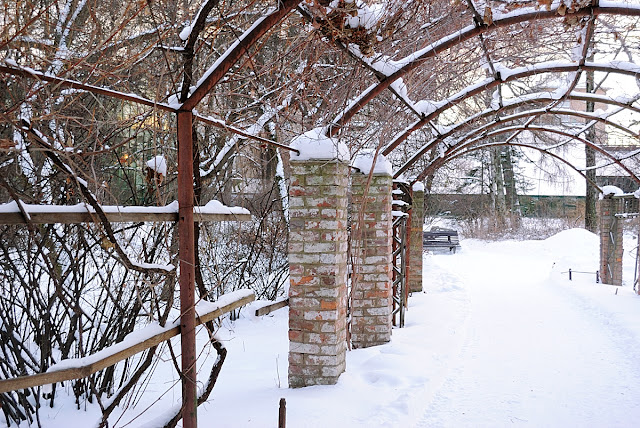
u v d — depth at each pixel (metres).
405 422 4.28
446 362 6.21
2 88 3.16
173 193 5.48
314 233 5.02
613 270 12.86
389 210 6.91
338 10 3.95
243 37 3.12
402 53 5.58
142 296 4.64
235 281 8.18
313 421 4.09
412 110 6.18
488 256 20.84
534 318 8.96
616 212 13.00
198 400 3.40
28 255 3.70
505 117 8.30
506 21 4.63
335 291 4.97
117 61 3.90
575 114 8.08
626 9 4.43
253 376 5.34
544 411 4.83
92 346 4.43
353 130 6.98
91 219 2.59
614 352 6.82
